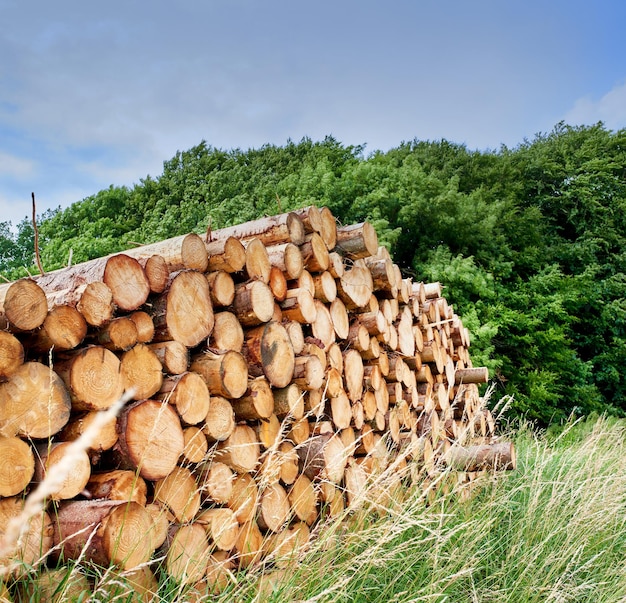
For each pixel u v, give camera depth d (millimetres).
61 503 1681
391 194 10828
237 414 2453
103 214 15250
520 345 10922
